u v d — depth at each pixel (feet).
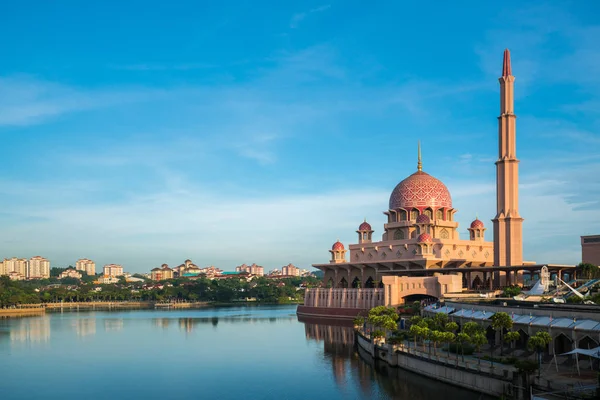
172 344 625.00
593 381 298.56
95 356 545.44
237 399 376.07
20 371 473.67
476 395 336.08
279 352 552.41
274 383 414.62
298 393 383.86
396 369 431.43
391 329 480.64
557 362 347.97
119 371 469.16
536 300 504.02
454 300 540.93
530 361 311.47
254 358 521.24
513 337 354.33
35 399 384.68
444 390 357.20
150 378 440.86
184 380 431.84
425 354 406.62
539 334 331.98
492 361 356.18
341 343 606.55
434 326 437.58
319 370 456.04
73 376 451.53
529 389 299.99
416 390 365.40
